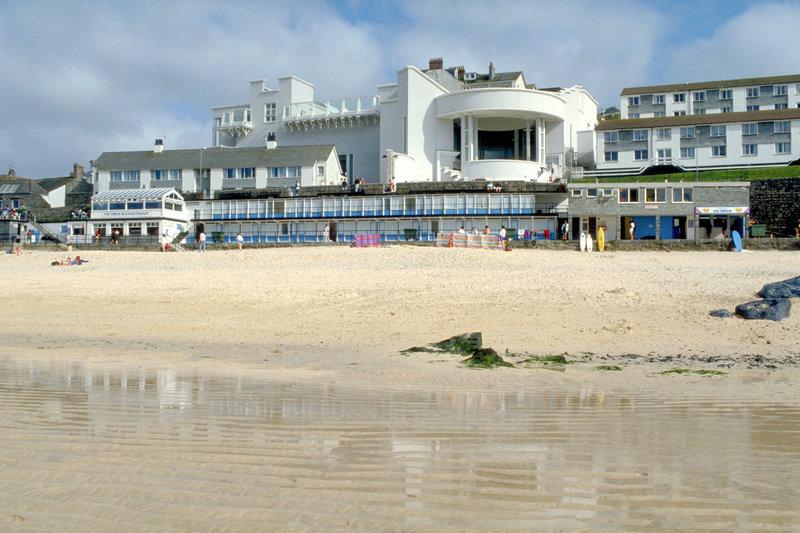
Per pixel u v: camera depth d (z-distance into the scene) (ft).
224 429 23.15
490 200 189.37
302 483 16.84
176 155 265.75
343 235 202.90
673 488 16.58
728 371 41.22
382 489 16.42
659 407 28.04
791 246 132.05
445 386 34.47
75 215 225.56
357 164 272.72
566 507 15.17
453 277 95.55
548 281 89.45
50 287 100.68
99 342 59.06
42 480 17.01
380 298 80.48
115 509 14.92
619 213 169.99
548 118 245.04
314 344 57.26
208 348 54.80
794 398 30.63
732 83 301.63
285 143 286.87
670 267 104.53
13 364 43.60
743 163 240.32
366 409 27.27
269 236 211.00
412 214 194.90
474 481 17.10
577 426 23.89
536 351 51.75
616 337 56.54
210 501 15.46
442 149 247.50
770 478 17.42
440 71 272.10
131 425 23.72
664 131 249.34
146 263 133.59
